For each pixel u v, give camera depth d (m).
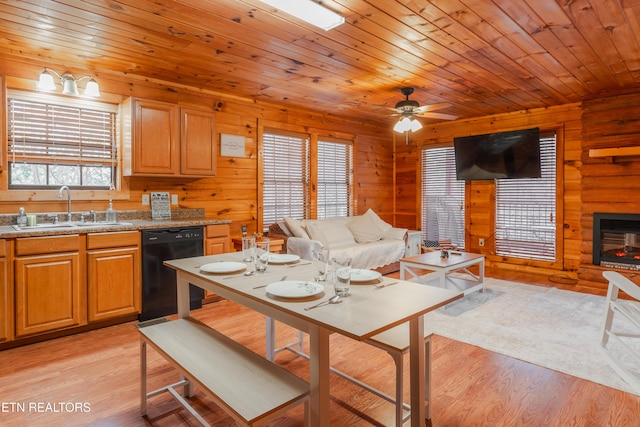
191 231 3.70
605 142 4.55
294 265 2.24
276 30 2.75
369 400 2.19
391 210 6.92
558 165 5.09
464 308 3.78
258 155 4.86
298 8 2.33
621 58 3.31
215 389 1.45
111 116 3.76
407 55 3.23
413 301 1.57
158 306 3.51
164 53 3.22
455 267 3.84
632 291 2.43
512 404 2.13
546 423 1.95
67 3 2.36
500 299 4.07
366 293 1.69
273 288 1.67
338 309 1.46
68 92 3.25
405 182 6.80
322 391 1.41
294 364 2.61
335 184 5.94
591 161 4.65
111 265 3.23
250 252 2.37
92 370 2.53
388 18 2.56
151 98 3.93
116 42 2.97
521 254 5.48
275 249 4.44
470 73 3.72
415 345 1.72
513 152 5.34
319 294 1.63
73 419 1.99
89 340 3.03
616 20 2.60
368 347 2.91
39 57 3.29
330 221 5.41
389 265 5.26
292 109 5.24
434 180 6.42
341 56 3.27
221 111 4.48
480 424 1.95
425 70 3.62
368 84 4.11
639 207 4.32
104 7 2.41
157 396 2.22
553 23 2.64
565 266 5.08
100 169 3.76
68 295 3.02
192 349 1.82
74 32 2.79
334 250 4.56
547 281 4.87
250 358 1.73
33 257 2.87
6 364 2.61
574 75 3.78
